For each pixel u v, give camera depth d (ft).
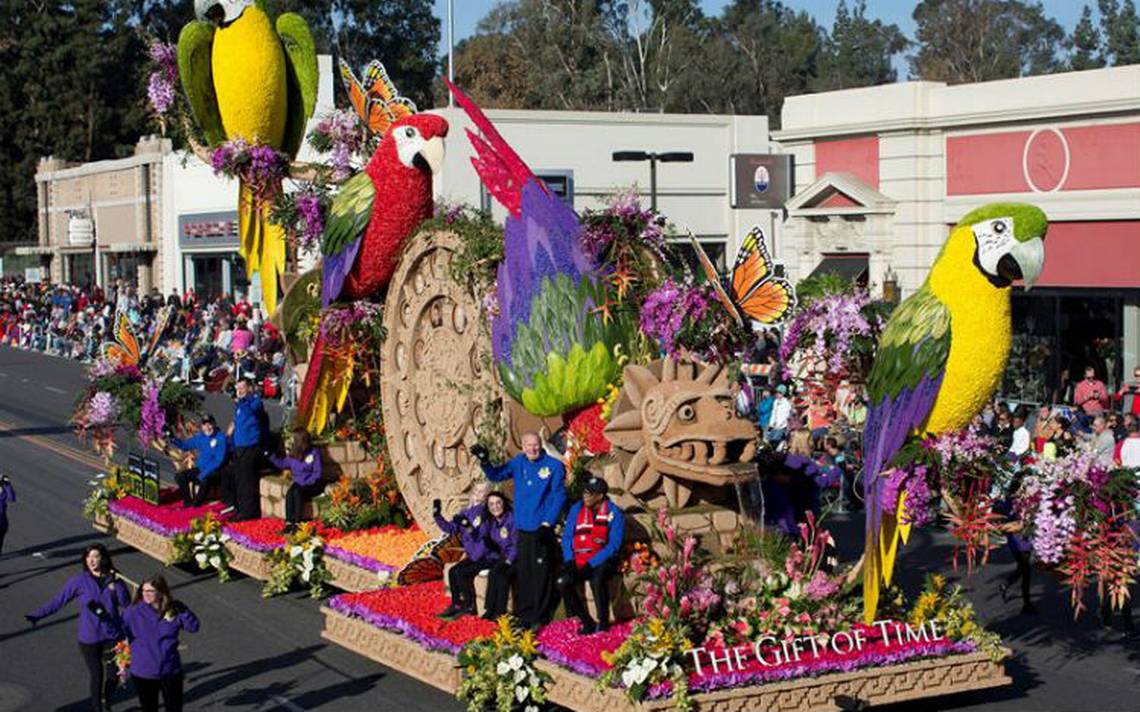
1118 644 49.80
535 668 41.55
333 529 59.93
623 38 270.67
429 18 280.31
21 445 105.91
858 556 61.57
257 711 44.37
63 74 317.63
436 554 50.85
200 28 66.54
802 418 63.21
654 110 255.50
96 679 43.55
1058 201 94.38
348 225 58.59
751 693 38.65
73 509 80.64
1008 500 44.45
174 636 41.37
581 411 49.01
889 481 40.11
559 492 44.68
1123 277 91.30
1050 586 57.77
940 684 41.27
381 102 62.23
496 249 52.13
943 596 43.91
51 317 195.42
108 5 324.39
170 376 76.54
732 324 45.14
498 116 130.82
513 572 45.80
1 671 49.55
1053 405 85.10
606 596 42.83
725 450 43.83
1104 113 91.20
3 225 315.17
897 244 103.55
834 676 39.78
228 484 65.77
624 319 48.34
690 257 139.95
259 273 68.49
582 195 135.23
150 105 72.13
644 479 44.93
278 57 66.33
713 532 44.83
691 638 40.09
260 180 65.57
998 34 288.10
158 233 204.13
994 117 97.04
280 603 58.29
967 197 99.96
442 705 44.45
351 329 59.62
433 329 56.34
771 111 266.16
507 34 283.59
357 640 48.67
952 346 38.63
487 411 51.80
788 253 111.24
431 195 58.70
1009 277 38.22
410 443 57.88
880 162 104.27
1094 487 41.57
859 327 43.34
